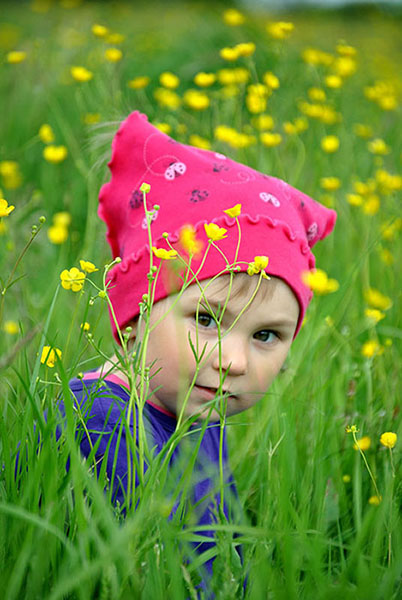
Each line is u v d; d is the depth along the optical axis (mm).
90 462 1399
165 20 9141
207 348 1536
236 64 4820
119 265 1721
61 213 3207
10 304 2473
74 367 1460
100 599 1168
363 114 4809
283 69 4230
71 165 3566
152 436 1599
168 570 1252
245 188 1723
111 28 7250
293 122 3871
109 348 2320
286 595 1177
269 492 1569
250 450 1938
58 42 5508
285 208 1749
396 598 1415
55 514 1236
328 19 12711
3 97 4480
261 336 1613
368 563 1519
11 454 1445
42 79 4414
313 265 1787
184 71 5035
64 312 2438
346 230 3164
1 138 4023
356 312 2660
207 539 1311
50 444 1292
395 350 2396
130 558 1153
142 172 1809
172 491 1538
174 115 3615
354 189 3441
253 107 3189
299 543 1319
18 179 3375
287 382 2002
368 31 11211
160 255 1351
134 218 1784
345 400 2086
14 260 2555
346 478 1831
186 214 1686
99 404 1594
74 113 4035
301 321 1717
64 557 1233
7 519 1283
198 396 1568
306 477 1697
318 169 3328
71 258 2926
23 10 10555
